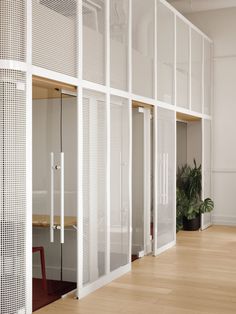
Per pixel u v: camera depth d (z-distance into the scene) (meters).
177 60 7.80
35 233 5.64
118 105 5.71
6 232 3.99
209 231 8.98
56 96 5.26
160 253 7.03
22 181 4.08
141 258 6.70
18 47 4.04
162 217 7.16
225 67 9.66
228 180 9.67
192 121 9.33
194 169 9.11
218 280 5.54
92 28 5.11
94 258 5.14
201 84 9.09
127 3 5.94
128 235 5.96
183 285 5.32
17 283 4.05
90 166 5.08
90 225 5.07
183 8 9.34
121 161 5.81
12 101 4.01
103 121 5.34
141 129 6.92
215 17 9.70
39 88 4.78
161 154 7.12
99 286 5.21
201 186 9.16
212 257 6.76
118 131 5.72
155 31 6.80
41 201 5.44
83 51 4.92
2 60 3.96
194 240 8.06
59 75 4.51
